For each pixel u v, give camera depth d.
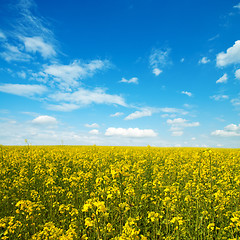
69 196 7.98
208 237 5.79
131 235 3.61
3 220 5.42
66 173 11.20
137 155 16.83
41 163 14.00
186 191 8.23
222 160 15.26
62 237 4.36
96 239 5.33
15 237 5.42
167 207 6.11
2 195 7.86
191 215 6.62
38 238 4.77
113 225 5.86
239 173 11.70
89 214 6.49
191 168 10.93
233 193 7.80
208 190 8.01
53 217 6.78
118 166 5.47
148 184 8.96
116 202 6.56
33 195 7.60
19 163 13.54
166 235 5.82
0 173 10.86
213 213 6.67
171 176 10.85
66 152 20.12
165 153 20.25
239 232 5.95
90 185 9.35
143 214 6.82
